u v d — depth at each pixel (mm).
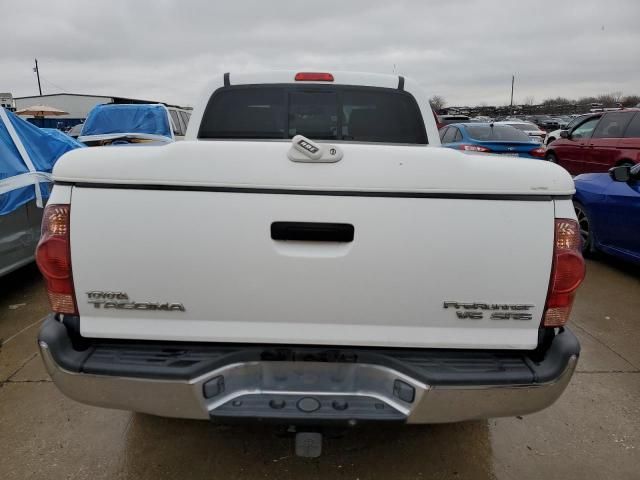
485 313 1978
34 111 31500
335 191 1882
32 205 4828
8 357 3580
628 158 8227
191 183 1873
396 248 1913
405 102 3770
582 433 2812
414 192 1881
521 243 1919
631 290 5047
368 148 1898
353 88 3736
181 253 1919
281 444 2678
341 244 1933
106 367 1931
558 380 1978
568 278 1944
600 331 4105
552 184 1896
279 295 1954
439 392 1926
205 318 1994
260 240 1907
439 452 2643
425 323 1992
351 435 2758
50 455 2580
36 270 5496
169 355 1996
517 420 2930
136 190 1886
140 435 2738
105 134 9719
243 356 2002
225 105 3752
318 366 2021
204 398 1952
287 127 3783
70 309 1991
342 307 1967
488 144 9844
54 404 3014
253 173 1875
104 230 1908
